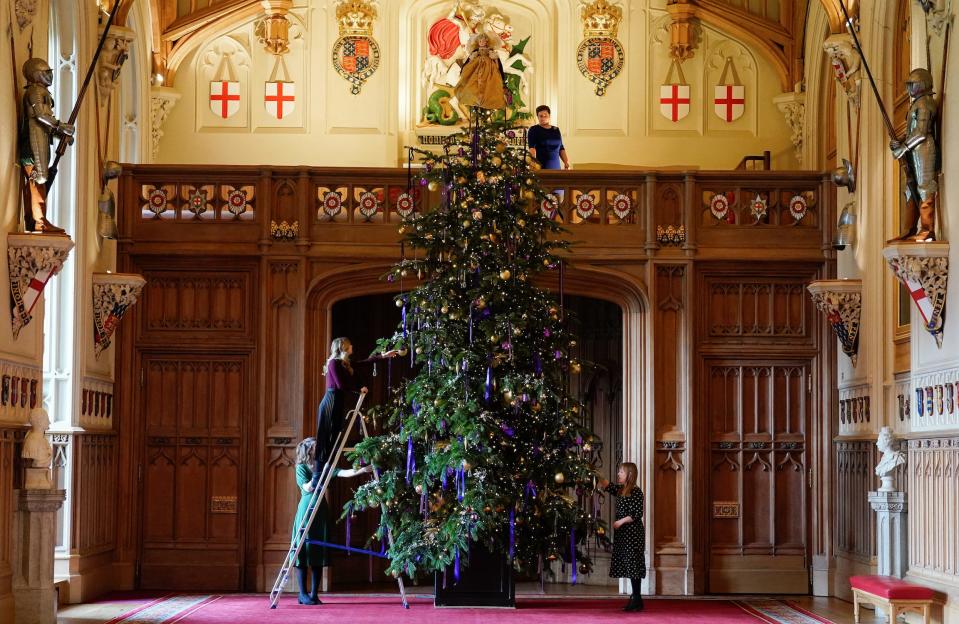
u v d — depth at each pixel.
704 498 15.90
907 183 13.05
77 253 14.32
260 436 15.67
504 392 13.16
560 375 14.41
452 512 13.31
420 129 19.02
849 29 14.75
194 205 15.98
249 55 18.86
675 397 15.95
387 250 15.89
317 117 18.81
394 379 18.02
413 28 19.23
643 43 19.03
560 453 13.57
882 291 14.55
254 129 18.75
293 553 13.67
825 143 17.47
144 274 16.00
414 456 13.48
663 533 15.77
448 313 13.45
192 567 15.66
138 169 15.94
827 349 15.98
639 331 16.03
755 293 16.17
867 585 12.42
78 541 14.25
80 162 14.41
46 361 14.17
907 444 13.57
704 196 16.17
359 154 18.77
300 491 15.65
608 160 18.84
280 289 15.88
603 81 18.98
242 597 14.76
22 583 12.07
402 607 13.72
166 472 15.83
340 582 16.72
